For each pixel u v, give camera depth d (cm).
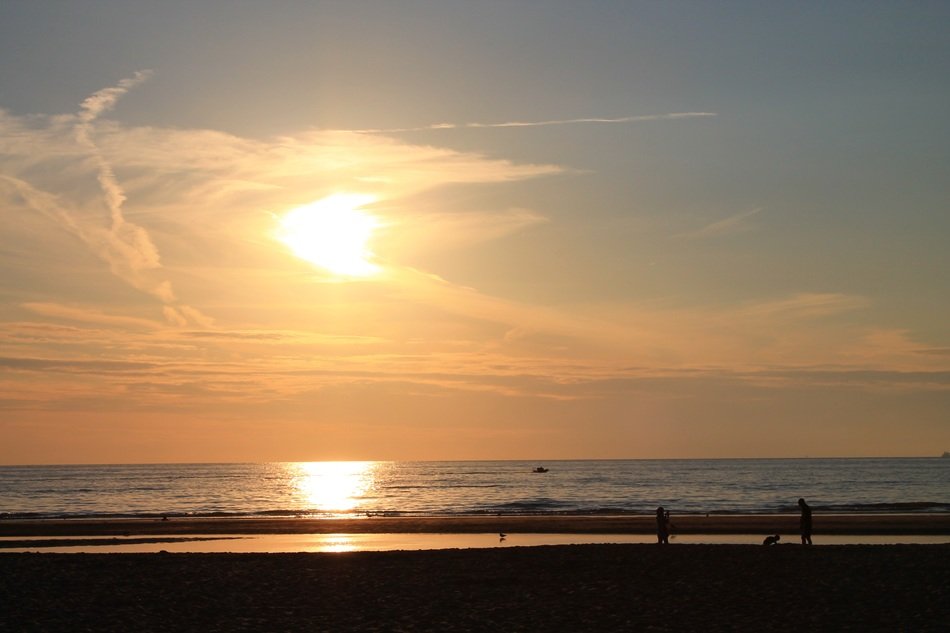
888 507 9138
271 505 11388
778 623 2311
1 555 4069
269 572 3428
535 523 6588
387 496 13825
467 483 19575
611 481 19600
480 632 2270
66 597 2852
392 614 2544
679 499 11894
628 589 2891
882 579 2941
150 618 2497
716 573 3170
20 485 18950
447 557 3825
